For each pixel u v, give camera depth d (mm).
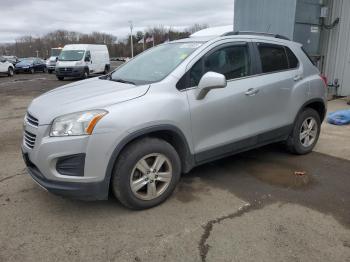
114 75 4473
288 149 5168
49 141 3146
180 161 3791
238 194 3941
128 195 3396
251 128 4340
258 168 4738
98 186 3230
